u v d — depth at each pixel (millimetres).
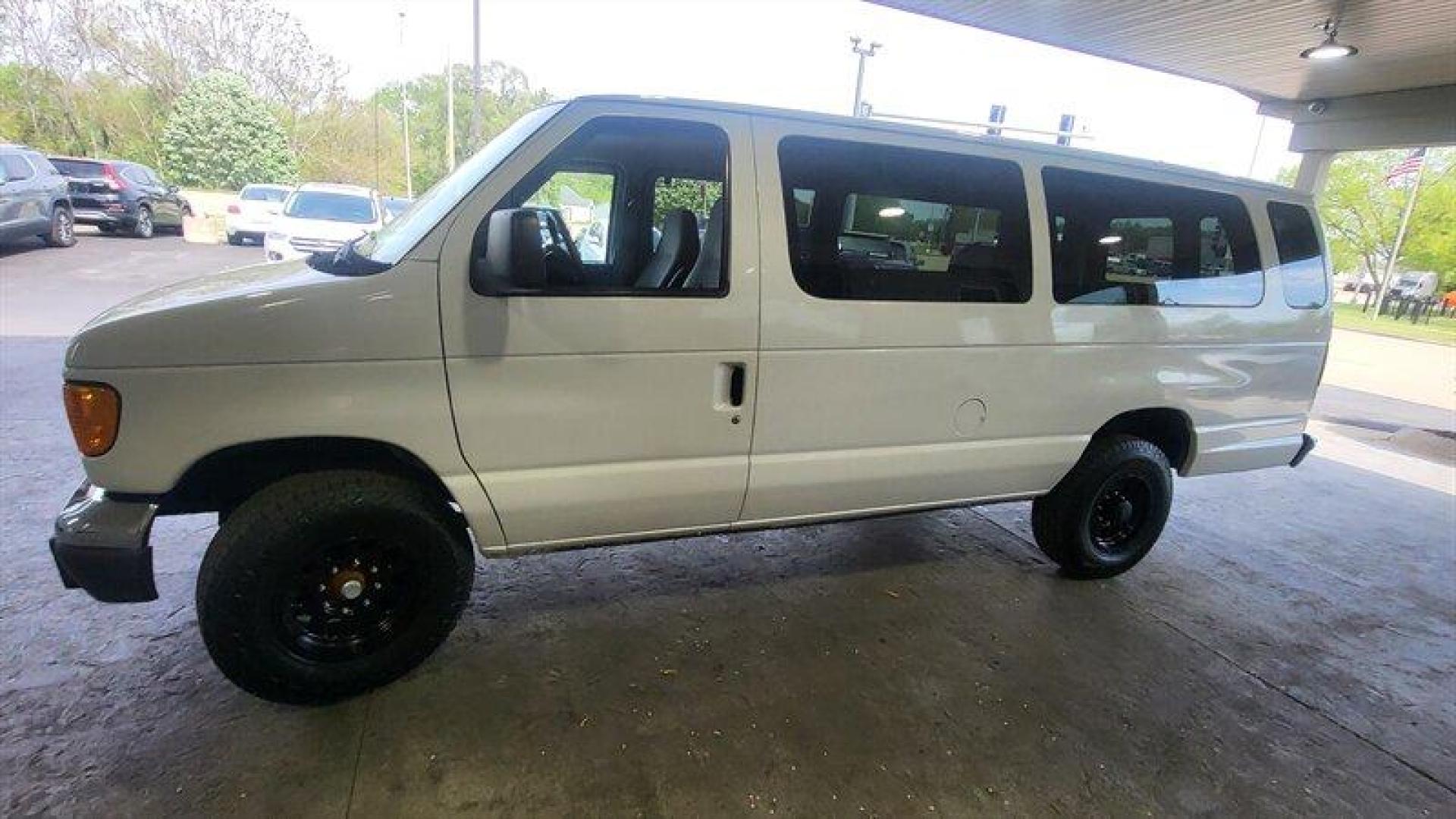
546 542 2553
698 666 2762
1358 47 7367
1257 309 3645
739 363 2576
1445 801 2420
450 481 2320
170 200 17359
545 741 2307
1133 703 2770
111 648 2596
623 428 2480
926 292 2861
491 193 2268
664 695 2574
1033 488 3365
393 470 2393
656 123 2477
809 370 2691
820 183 2660
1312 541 4645
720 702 2561
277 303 2049
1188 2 6633
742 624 3076
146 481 2059
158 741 2188
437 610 2477
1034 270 3066
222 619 2162
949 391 2975
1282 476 6082
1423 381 12672
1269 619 3545
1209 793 2348
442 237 2205
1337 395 10562
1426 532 4977
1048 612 3391
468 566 2531
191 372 2008
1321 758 2572
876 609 3287
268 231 10711
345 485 2250
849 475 2889
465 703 2455
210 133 28719
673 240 2621
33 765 2059
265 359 2053
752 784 2203
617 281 2842
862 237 2740
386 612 2447
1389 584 4086
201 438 2053
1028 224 3053
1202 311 3488
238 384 2045
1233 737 2635
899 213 2795
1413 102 8672
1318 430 8070
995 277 2998
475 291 2221
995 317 3000
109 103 31250
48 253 12531
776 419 2695
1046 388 3186
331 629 2369
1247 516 5016
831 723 2500
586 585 3314
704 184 2588
